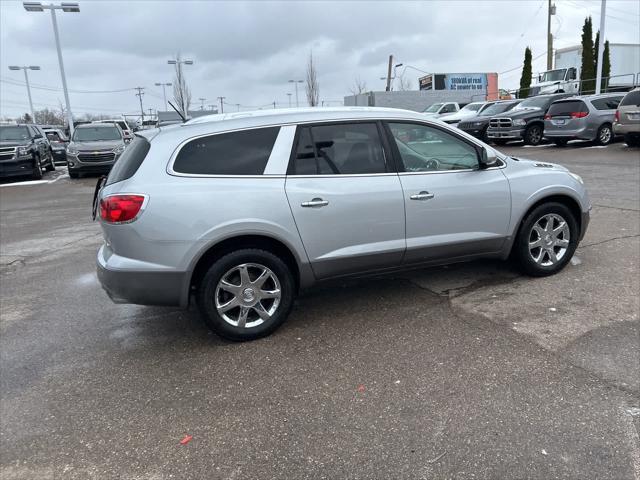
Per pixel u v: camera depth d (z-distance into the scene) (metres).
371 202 4.21
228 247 3.96
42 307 5.14
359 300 4.79
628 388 3.15
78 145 17.62
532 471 2.53
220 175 3.88
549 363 3.48
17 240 8.39
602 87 30.02
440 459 2.64
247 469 2.65
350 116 4.27
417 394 3.22
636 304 4.35
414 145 4.48
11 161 17.09
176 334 4.32
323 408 3.13
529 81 39.88
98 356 4.00
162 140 3.87
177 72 34.34
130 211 3.68
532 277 5.11
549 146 19.03
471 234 4.66
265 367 3.67
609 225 7.10
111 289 3.85
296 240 4.03
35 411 3.28
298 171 4.05
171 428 3.03
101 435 3.00
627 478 2.46
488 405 3.06
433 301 4.66
